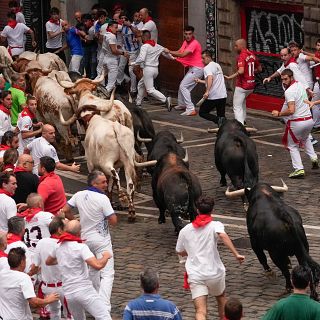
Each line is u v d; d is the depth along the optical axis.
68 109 37.59
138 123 36.28
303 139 36.34
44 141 30.19
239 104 42.81
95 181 25.11
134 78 49.59
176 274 28.05
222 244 30.06
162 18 49.94
